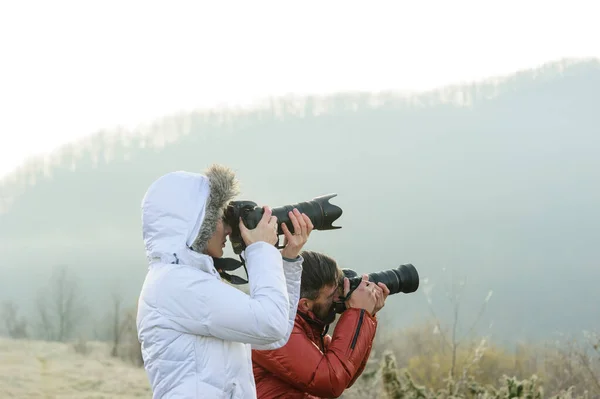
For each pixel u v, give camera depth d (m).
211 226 3.21
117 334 21.28
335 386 3.78
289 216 3.44
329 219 3.59
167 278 3.10
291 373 3.76
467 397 9.08
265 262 3.20
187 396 3.03
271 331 3.09
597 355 9.61
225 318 3.04
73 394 12.76
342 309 4.08
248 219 3.29
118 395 12.87
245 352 3.26
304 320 3.99
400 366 14.24
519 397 8.26
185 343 3.08
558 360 10.10
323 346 4.12
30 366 15.10
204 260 3.15
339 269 4.07
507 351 15.41
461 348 13.41
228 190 3.24
